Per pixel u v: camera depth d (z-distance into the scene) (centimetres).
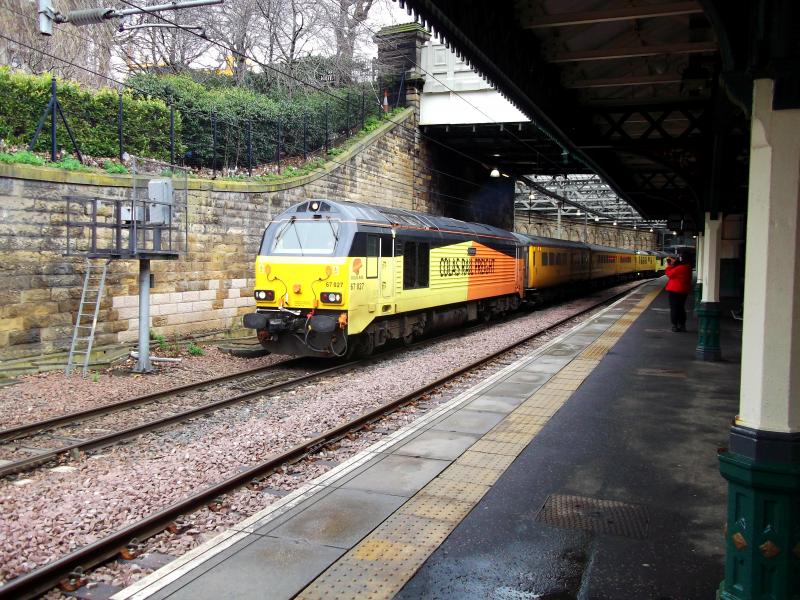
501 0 788
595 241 7412
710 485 586
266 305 1354
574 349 1427
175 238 1457
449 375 1167
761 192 340
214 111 1822
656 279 6462
